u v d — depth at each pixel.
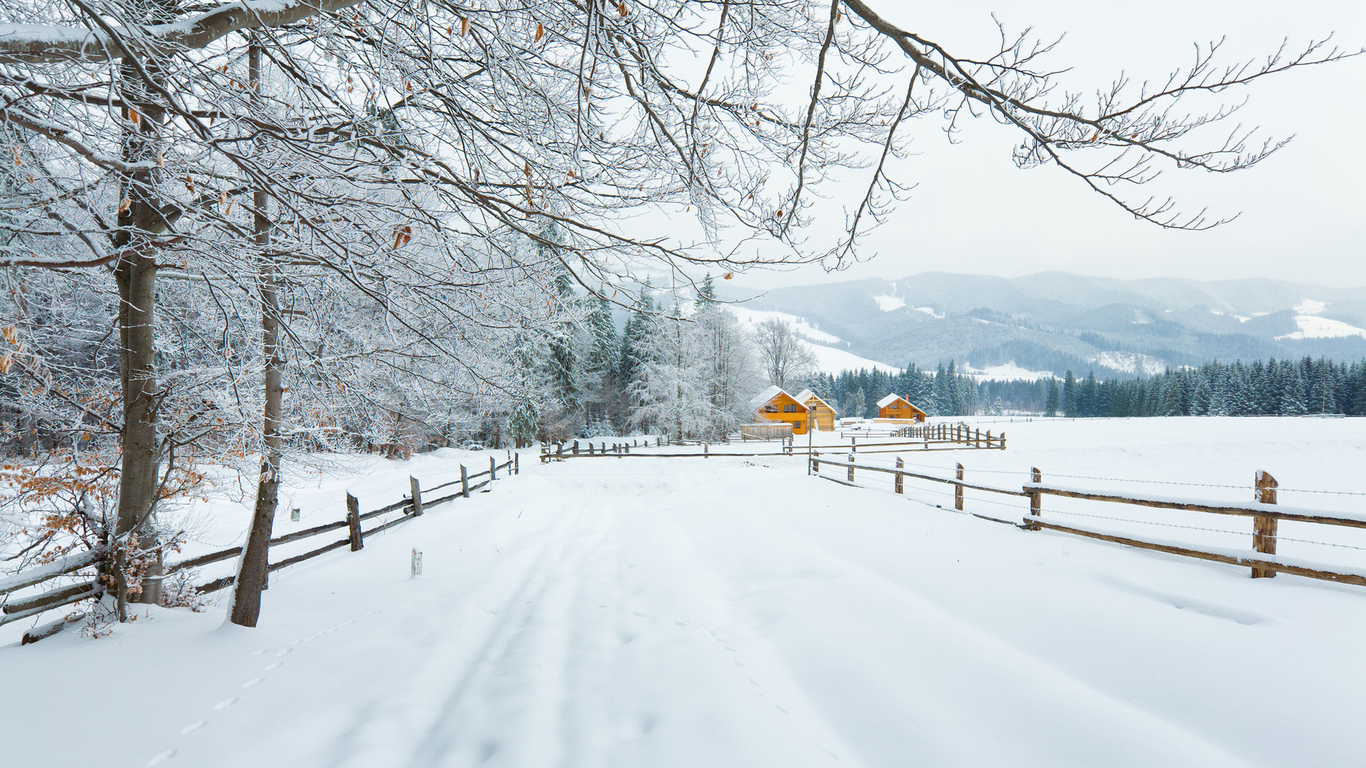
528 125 3.67
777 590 7.03
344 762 3.42
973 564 6.79
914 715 3.96
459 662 5.16
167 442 5.38
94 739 3.42
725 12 3.45
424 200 4.36
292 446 7.71
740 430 45.44
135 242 3.09
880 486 13.35
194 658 4.53
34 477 4.96
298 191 2.92
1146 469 21.20
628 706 4.23
